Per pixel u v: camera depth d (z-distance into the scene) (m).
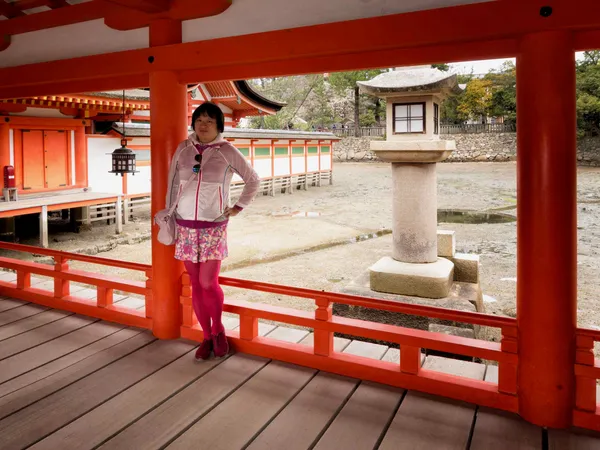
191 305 3.96
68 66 4.23
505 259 10.29
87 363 3.54
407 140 6.18
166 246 3.92
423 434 2.65
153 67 3.77
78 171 13.50
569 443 2.55
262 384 3.23
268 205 19.56
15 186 11.61
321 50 3.16
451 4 2.88
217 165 3.32
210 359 3.61
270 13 3.40
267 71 3.48
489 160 35.25
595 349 5.96
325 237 13.07
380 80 6.20
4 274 6.68
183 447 2.53
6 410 2.88
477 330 5.61
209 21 3.66
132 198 15.57
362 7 3.11
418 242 6.33
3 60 4.77
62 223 14.21
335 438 2.62
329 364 3.41
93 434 2.64
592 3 2.43
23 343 3.93
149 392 3.11
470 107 37.00
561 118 2.55
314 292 3.44
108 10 4.02
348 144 41.25
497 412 2.87
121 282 4.39
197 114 3.31
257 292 8.27
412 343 3.12
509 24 2.62
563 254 2.61
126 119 14.73
